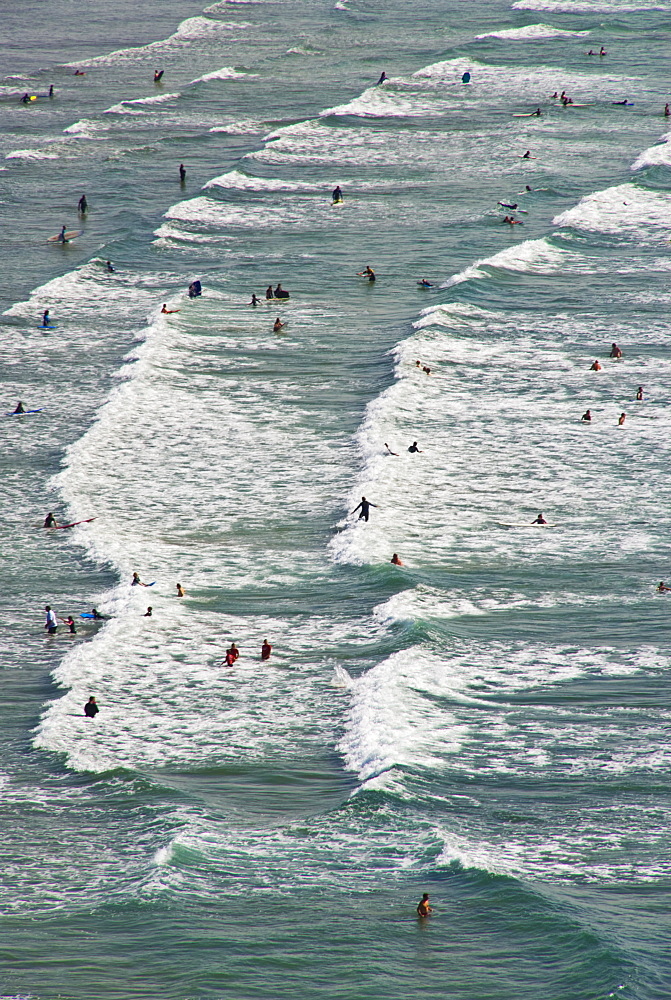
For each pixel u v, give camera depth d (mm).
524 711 104375
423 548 135875
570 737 100125
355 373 186250
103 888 80125
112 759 98688
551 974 69812
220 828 87562
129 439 165750
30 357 194500
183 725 104062
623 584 126938
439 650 114312
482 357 189625
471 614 121938
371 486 149125
